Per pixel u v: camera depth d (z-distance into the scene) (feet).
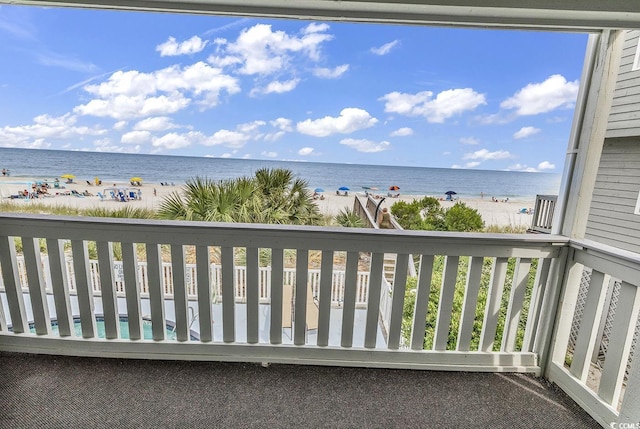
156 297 5.69
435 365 5.87
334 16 4.68
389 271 13.64
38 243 5.61
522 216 27.50
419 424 4.72
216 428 4.53
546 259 5.58
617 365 4.63
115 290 5.71
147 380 5.40
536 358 5.87
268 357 5.88
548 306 5.66
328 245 5.39
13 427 4.41
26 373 5.45
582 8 4.12
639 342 4.20
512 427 4.71
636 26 4.47
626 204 16.63
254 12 4.69
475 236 5.33
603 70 4.91
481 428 4.68
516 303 5.72
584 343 5.16
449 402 5.16
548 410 5.05
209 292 5.65
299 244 5.38
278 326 5.80
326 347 5.85
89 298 5.74
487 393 5.38
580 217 5.35
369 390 5.36
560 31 4.88
